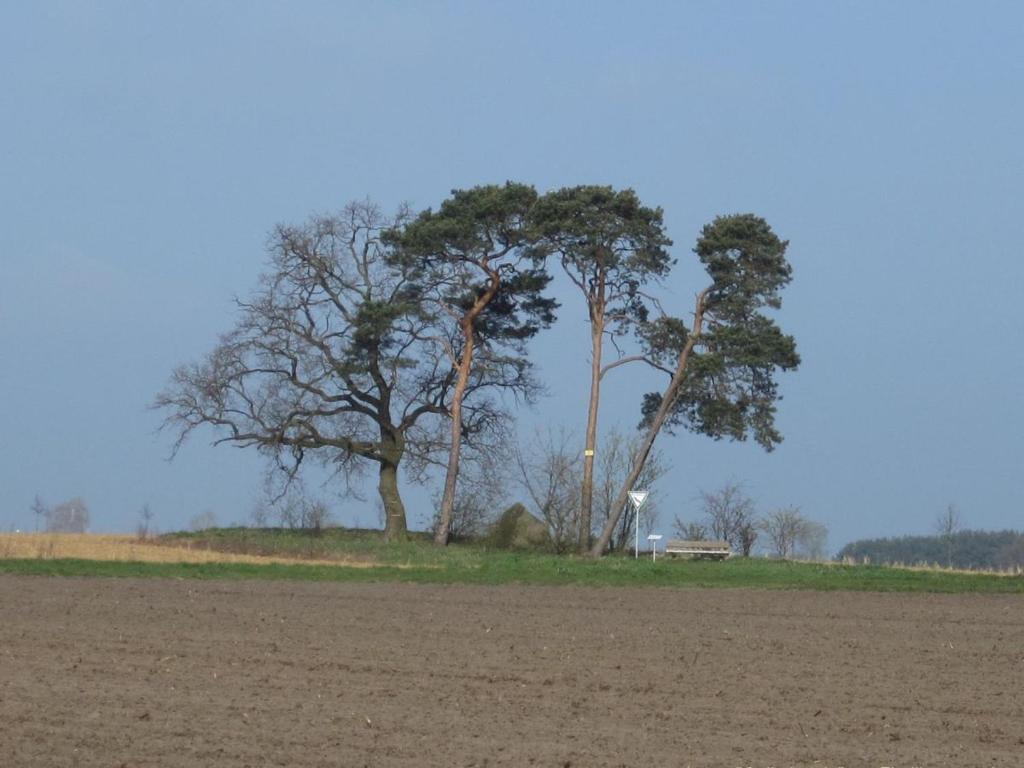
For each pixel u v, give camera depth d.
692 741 26.61
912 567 86.69
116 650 37.81
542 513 111.06
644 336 100.75
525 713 29.31
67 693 30.56
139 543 94.06
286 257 106.75
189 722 27.48
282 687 32.06
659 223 100.31
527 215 102.19
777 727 28.30
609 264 99.81
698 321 100.75
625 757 24.95
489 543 109.50
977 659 39.72
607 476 111.75
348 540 105.31
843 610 55.06
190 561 75.81
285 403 106.75
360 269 108.06
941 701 31.94
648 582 69.19
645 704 30.72
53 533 103.31
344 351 104.75
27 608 48.81
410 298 105.81
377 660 36.94
